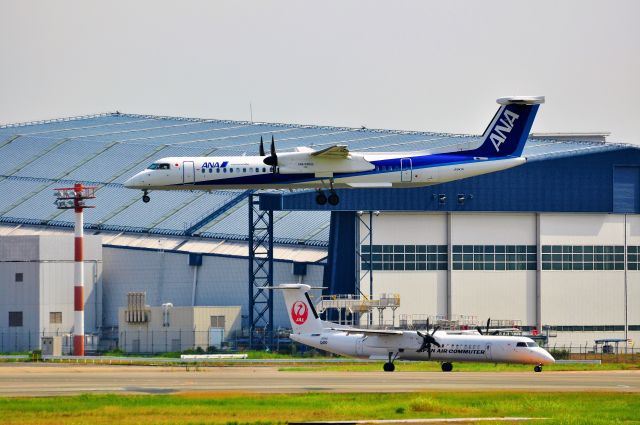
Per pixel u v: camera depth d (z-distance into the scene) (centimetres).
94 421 19262
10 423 19038
